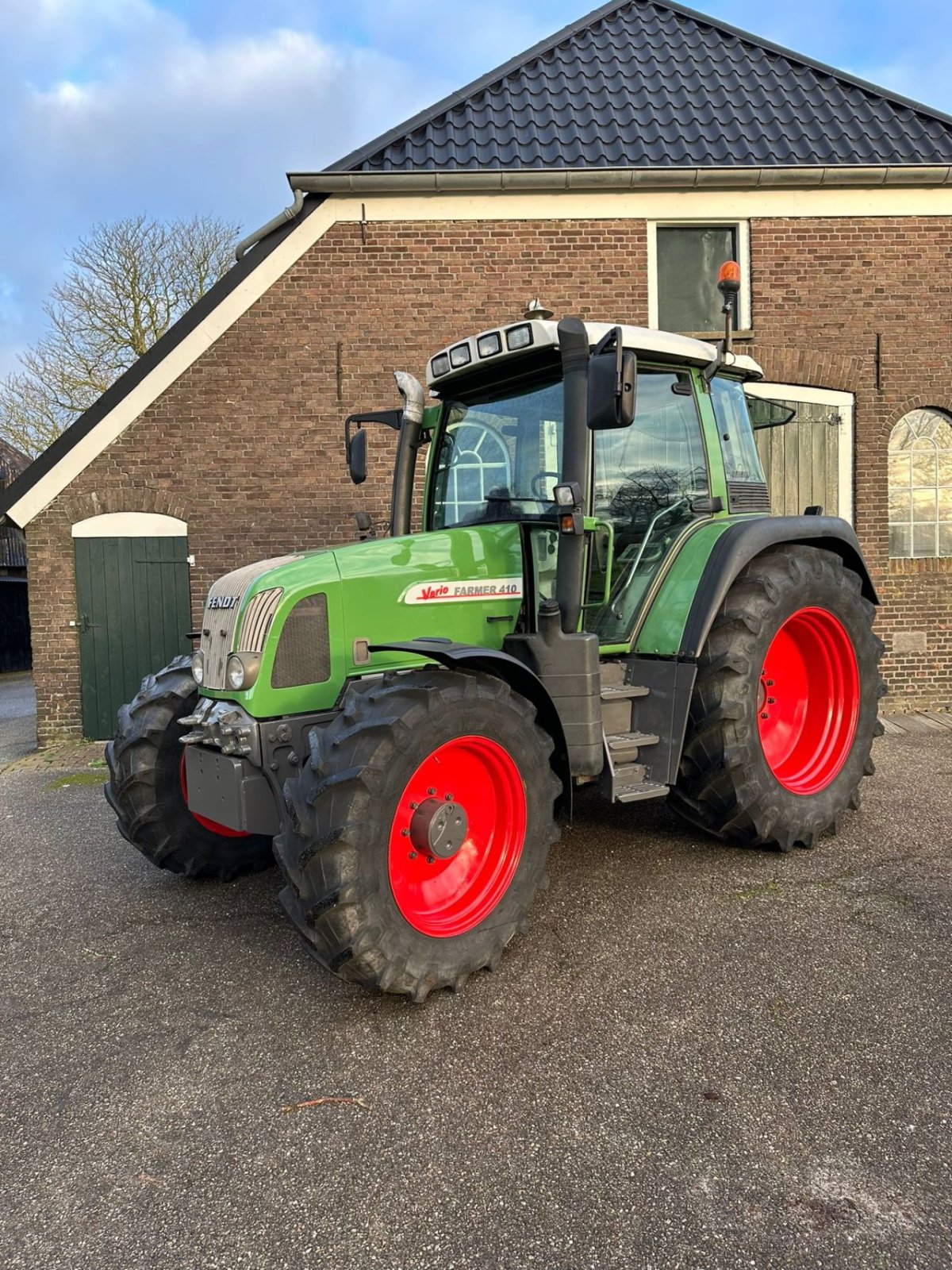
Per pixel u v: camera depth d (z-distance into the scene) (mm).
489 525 3648
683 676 3576
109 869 4246
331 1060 2461
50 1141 2160
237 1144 2119
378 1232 1812
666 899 3496
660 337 3781
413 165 7746
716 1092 2234
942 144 8055
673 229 7816
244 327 7590
